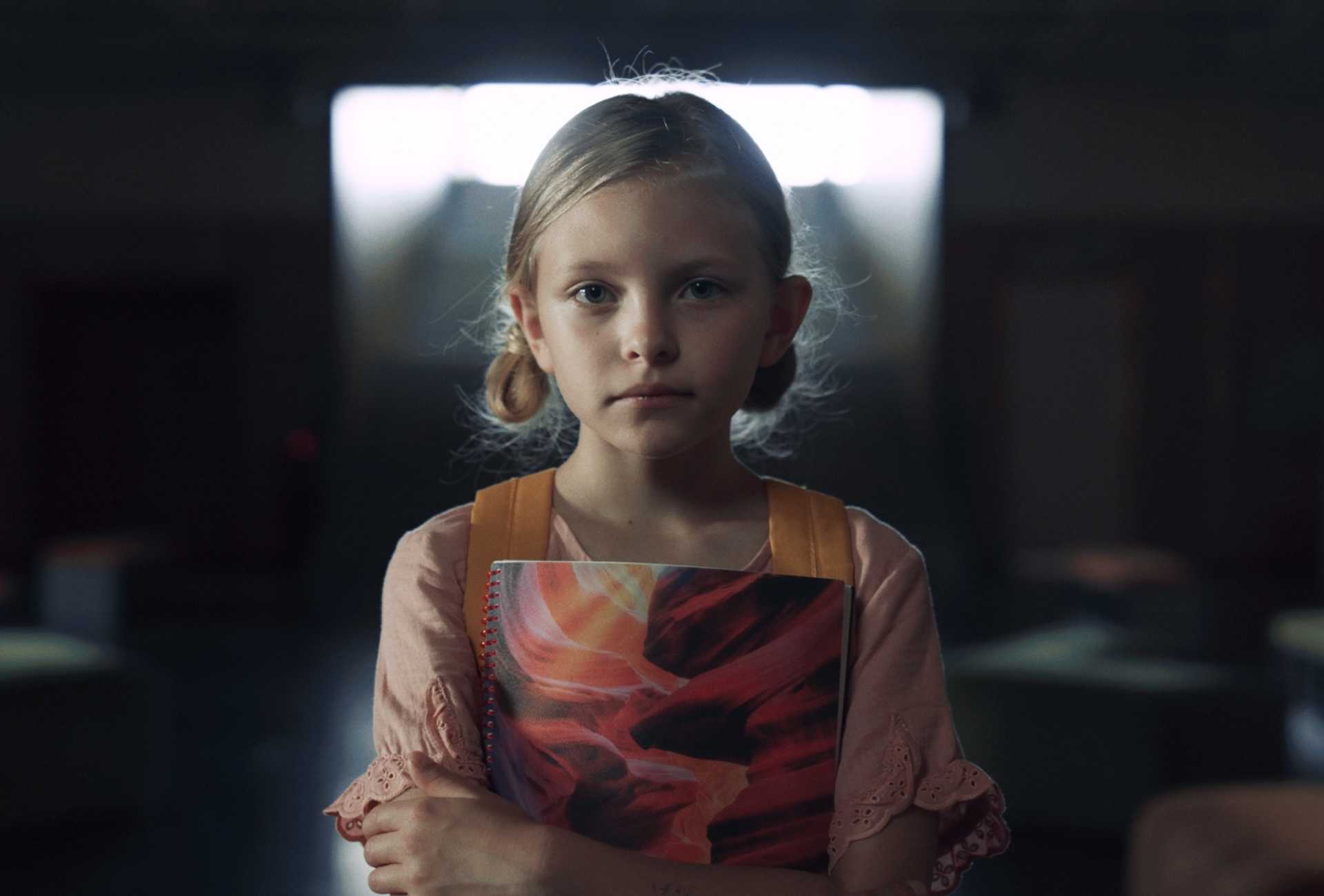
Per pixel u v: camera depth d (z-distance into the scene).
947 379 13.94
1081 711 4.42
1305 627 6.12
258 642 9.02
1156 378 13.90
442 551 0.93
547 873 0.79
